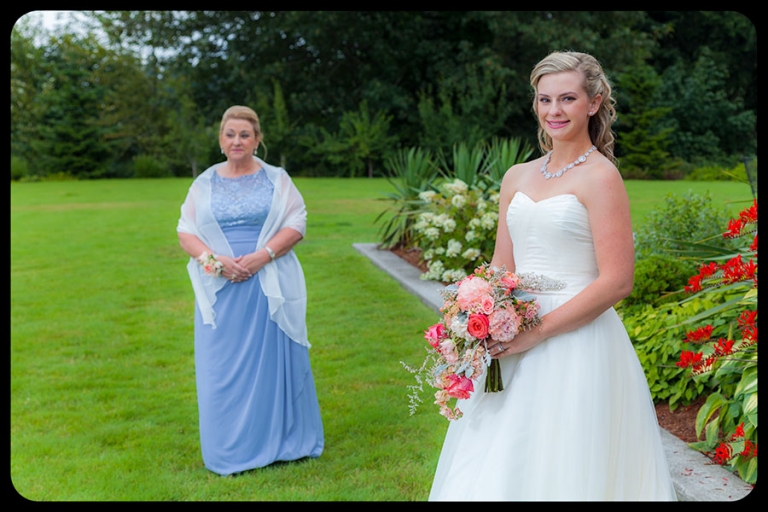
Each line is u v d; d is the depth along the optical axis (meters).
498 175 8.16
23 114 27.09
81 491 3.71
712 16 26.14
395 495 3.58
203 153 26.31
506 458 2.55
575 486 2.49
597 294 2.53
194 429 4.54
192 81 27.11
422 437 4.28
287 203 4.05
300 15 24.64
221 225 3.99
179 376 5.56
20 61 27.33
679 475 3.21
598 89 2.64
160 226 13.33
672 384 4.12
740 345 3.42
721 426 3.61
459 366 2.61
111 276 9.16
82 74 27.02
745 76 26.95
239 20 26.41
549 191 2.70
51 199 18.34
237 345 3.91
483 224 7.36
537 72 2.68
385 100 26.03
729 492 3.04
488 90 24.53
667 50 27.14
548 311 2.66
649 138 23.77
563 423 2.55
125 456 4.14
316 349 5.99
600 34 25.72
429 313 6.93
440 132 24.80
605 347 2.64
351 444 4.19
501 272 2.63
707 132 24.83
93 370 5.72
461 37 26.11
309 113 26.89
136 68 27.41
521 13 24.69
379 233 10.79
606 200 2.55
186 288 8.52
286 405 3.97
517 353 2.72
